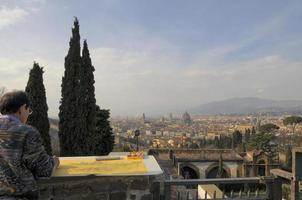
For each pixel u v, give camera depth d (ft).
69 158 17.11
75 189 14.26
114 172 14.05
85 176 13.78
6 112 10.81
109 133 78.69
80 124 59.06
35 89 55.52
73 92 59.93
